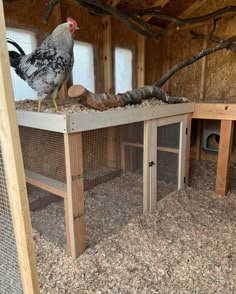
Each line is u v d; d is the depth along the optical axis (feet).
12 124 2.28
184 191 7.47
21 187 2.45
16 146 2.34
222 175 7.09
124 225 5.64
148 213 6.17
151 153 5.94
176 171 7.23
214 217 5.98
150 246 4.87
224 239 5.08
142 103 6.04
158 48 10.07
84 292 3.78
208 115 7.00
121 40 8.46
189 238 5.13
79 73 7.45
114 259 4.50
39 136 4.87
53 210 5.60
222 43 8.14
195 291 3.78
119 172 6.80
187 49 10.04
